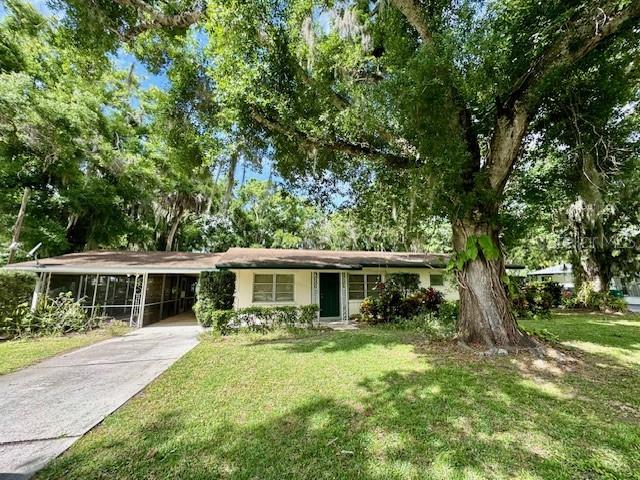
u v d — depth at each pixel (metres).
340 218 13.59
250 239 25.44
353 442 2.86
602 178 5.69
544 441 2.84
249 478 2.38
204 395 4.05
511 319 6.09
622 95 5.71
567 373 4.71
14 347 7.32
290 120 6.65
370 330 9.12
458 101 5.54
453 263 6.48
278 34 6.42
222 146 7.32
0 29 11.95
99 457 2.67
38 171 13.59
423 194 5.58
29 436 3.02
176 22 6.99
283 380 4.60
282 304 12.17
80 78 12.57
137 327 10.69
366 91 5.80
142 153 16.12
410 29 6.01
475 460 2.56
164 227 17.94
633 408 3.52
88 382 4.64
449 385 4.25
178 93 7.93
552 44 4.68
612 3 4.08
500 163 5.79
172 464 2.56
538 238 16.36
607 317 11.47
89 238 15.25
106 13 6.88
